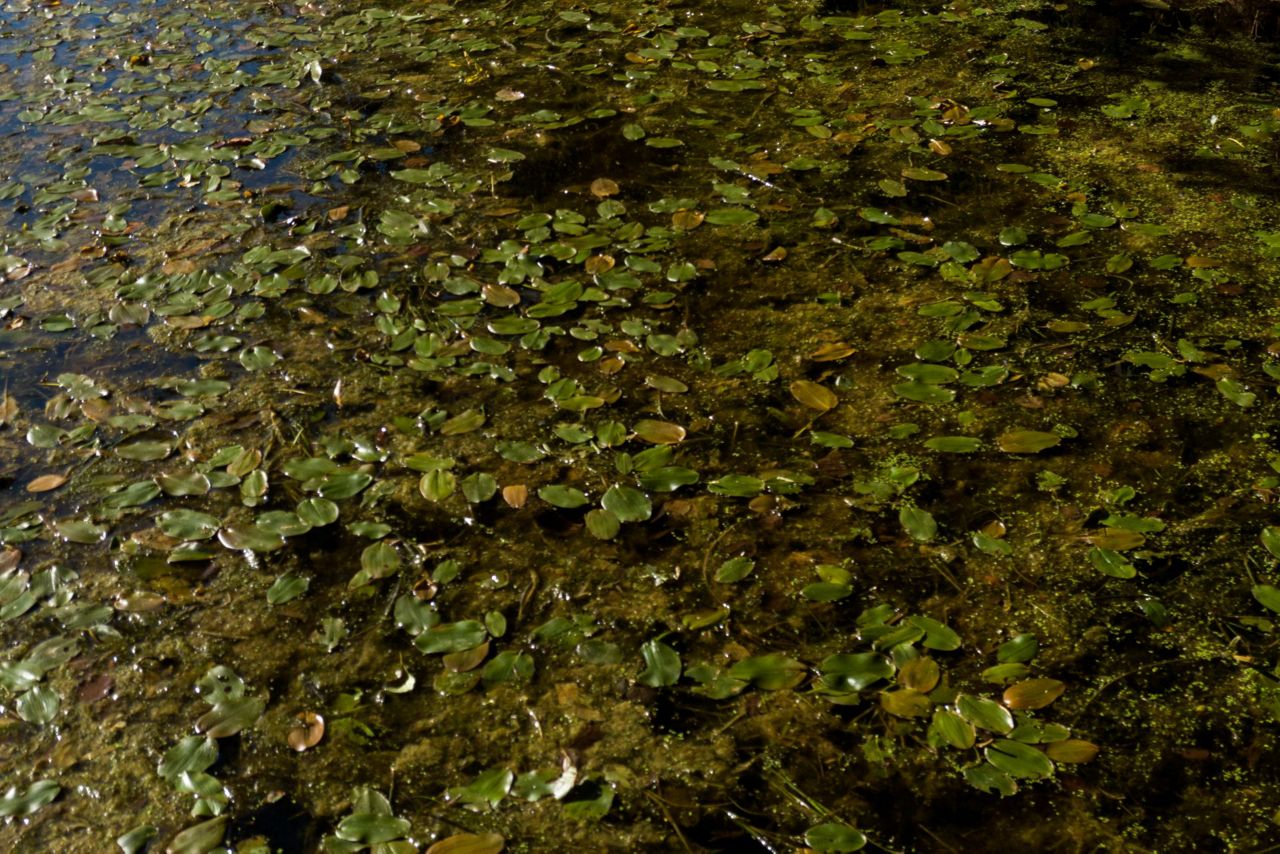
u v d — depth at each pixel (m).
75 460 2.45
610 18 4.54
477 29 4.50
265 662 1.98
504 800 1.74
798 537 2.19
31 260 3.13
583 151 3.56
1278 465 2.29
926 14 4.46
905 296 2.85
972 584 2.07
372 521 2.26
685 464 2.36
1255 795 1.71
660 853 1.65
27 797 1.77
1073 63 4.01
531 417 2.52
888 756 1.78
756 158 3.46
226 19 4.72
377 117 3.82
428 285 2.96
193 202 3.39
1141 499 2.24
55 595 2.13
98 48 4.46
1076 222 3.11
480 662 1.96
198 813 1.74
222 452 2.44
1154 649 1.94
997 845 1.65
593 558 2.16
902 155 3.46
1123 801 1.71
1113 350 2.64
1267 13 4.30
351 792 1.76
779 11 4.52
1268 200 3.17
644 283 2.95
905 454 2.37
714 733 1.83
